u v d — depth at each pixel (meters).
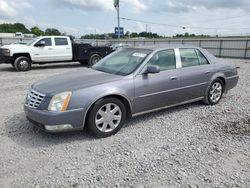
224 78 5.90
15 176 2.92
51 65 15.78
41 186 2.74
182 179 2.87
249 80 9.51
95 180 2.85
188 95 5.18
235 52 27.67
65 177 2.91
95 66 5.12
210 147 3.67
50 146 3.69
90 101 3.77
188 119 4.87
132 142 3.85
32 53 12.85
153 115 5.07
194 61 5.36
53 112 3.61
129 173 2.99
